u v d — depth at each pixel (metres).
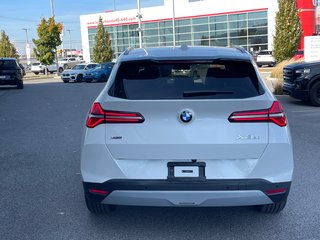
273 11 44.28
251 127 3.59
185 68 3.94
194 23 49.78
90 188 3.74
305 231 4.12
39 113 12.91
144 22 52.97
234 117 3.57
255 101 3.61
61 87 25.44
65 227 4.30
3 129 10.05
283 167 3.66
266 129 3.62
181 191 3.57
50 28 42.94
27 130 9.87
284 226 4.24
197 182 3.57
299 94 12.68
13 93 20.91
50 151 7.66
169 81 3.83
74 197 5.20
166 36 51.94
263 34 45.47
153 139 3.59
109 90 3.86
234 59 3.94
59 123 10.84
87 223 4.39
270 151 3.61
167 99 3.66
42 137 8.96
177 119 3.57
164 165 3.61
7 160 7.05
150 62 3.97
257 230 4.16
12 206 4.91
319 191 5.20
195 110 3.56
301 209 4.66
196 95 3.69
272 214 4.53
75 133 9.36
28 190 5.48
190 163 3.59
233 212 4.62
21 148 7.94
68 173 6.24
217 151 3.57
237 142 3.57
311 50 17.66
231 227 4.25
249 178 3.59
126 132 3.62
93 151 3.69
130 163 3.64
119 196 3.66
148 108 3.59
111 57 49.12
